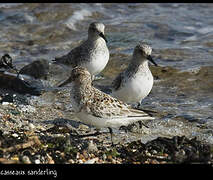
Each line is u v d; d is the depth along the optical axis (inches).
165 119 562.3
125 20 952.9
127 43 848.3
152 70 733.9
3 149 412.5
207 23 943.7
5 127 487.8
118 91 548.1
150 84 546.6
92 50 656.4
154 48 821.2
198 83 687.1
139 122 521.7
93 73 672.4
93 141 478.6
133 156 434.6
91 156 430.6
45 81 705.0
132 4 1046.4
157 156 436.5
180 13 999.6
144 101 631.2
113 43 847.1
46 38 884.6
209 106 610.2
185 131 529.3
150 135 513.0
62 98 631.8
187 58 777.6
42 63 729.6
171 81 695.7
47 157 415.2
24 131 478.6
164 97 644.7
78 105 459.2
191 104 618.8
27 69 721.0
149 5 1048.2
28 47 844.6
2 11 972.6
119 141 486.3
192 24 937.5
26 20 940.6
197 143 456.4
